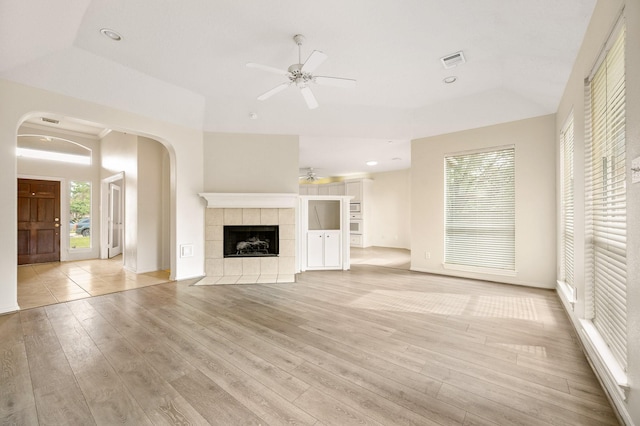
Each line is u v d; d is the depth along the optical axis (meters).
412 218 5.66
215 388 1.89
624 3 1.62
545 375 2.05
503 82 3.90
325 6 2.51
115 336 2.66
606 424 1.57
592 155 2.51
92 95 3.69
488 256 4.82
